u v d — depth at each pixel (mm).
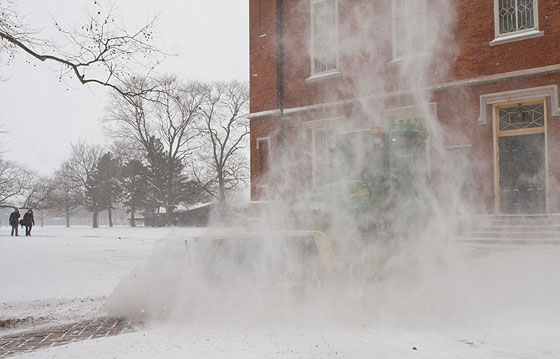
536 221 12367
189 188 49125
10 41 11383
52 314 5871
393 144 9062
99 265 10266
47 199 35375
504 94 13273
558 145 12523
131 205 57156
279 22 17719
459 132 13961
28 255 12703
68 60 11898
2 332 5094
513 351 3703
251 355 3736
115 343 4266
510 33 13398
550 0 12789
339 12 16359
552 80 12633
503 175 13531
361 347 3926
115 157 59438
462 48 14039
